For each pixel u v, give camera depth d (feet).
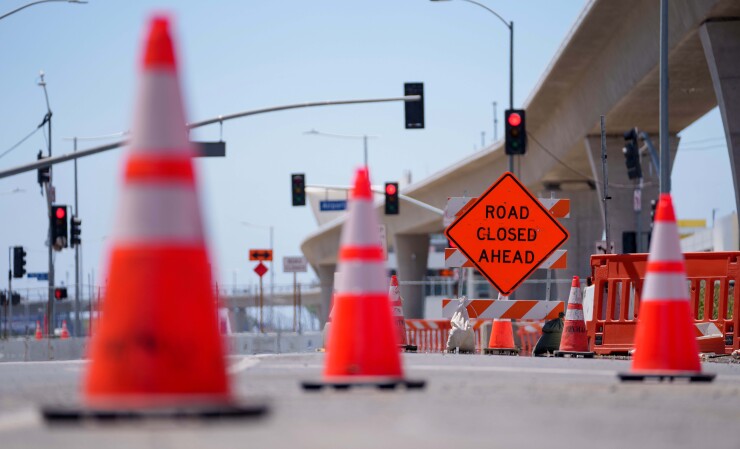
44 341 204.13
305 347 231.50
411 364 93.91
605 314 137.59
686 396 60.75
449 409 51.98
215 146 193.88
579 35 249.96
